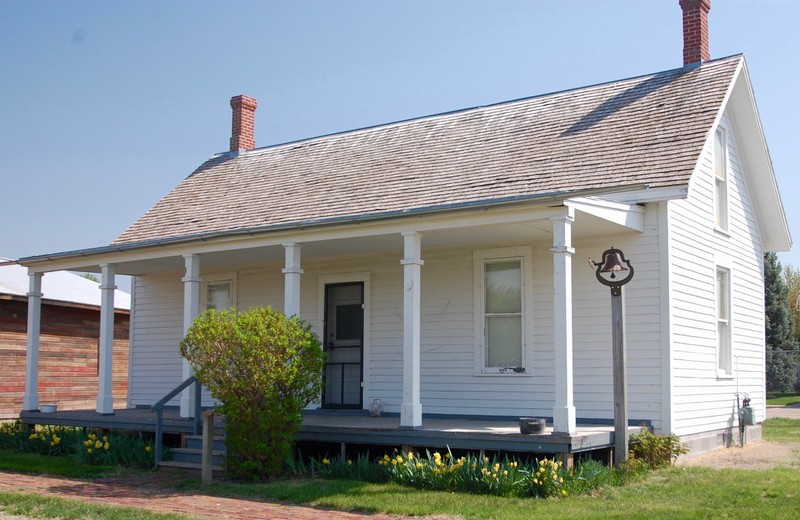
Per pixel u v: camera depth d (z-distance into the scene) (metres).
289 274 14.28
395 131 19.56
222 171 21.84
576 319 14.15
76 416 16.66
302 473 12.53
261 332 12.02
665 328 13.27
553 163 14.83
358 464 12.04
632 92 16.47
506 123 17.47
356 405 16.75
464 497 10.33
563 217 11.42
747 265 17.84
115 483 12.26
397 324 16.25
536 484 10.38
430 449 12.66
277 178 19.70
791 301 47.50
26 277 25.69
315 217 16.25
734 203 17.19
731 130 17.22
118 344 26.02
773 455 14.55
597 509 9.46
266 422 12.01
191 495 11.17
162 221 19.88
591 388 13.87
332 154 19.80
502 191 14.38
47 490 11.55
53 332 23.69
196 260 15.85
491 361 15.07
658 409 13.20
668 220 13.42
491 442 11.59
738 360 16.72
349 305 17.16
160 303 20.09
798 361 36.91
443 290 15.69
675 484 11.06
